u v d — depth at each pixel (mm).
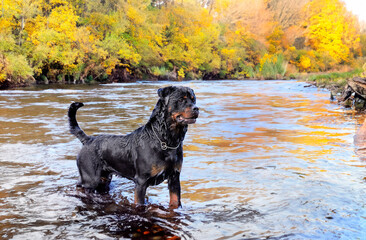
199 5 59156
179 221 3186
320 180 4297
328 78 26828
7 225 3084
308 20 73812
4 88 23688
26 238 2816
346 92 13398
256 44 62750
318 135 7270
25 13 29266
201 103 14359
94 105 13438
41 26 29984
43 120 9555
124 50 35062
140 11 41719
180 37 47156
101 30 37156
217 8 68688
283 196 3758
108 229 3020
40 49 27859
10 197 3822
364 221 3072
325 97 16375
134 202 3686
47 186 4211
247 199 3707
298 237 2783
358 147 6070
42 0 31422
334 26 72812
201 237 2836
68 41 31062
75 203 3676
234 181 4324
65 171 4828
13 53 26609
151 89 23469
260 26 69500
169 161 3535
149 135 3580
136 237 2852
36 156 5617
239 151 5934
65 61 29203
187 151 5973
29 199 3771
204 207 3518
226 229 2986
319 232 2867
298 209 3387
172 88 3438
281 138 7016
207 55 48562
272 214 3289
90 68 33125
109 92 20562
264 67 50750
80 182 4137
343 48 74438
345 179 4324
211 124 8930
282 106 12984
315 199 3645
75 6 37562
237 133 7637
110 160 3906
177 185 3619
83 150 4113
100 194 3992
